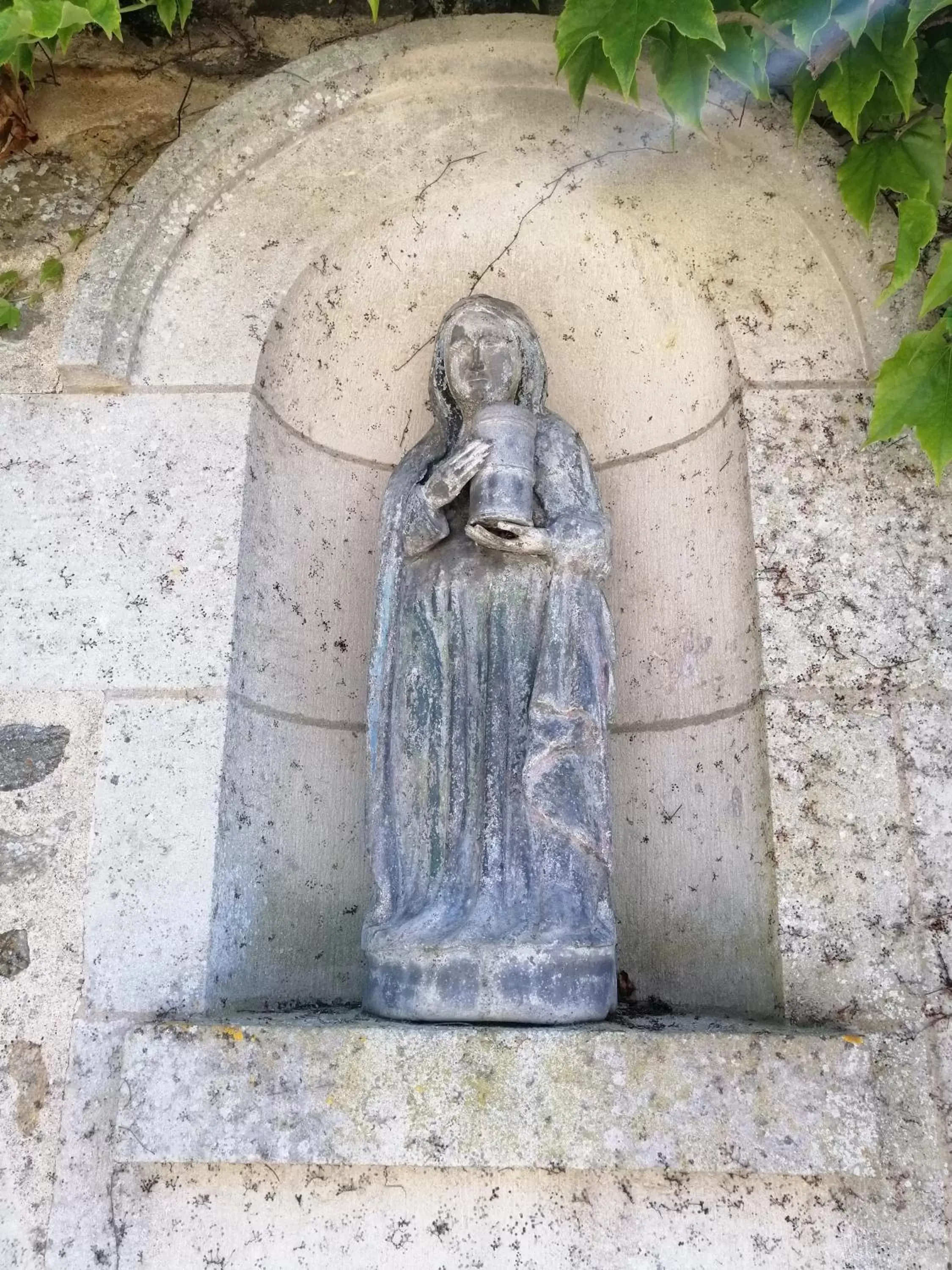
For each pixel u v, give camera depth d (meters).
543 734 2.20
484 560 2.34
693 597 2.61
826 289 2.53
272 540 2.60
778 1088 1.92
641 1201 1.98
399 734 2.33
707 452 2.64
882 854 2.17
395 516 2.46
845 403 2.44
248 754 2.43
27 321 2.65
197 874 2.25
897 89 2.31
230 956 2.30
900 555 2.33
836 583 2.33
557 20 2.60
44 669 2.38
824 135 2.57
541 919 2.10
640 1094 1.92
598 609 2.33
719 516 2.56
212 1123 1.95
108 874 2.25
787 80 2.57
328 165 2.72
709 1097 1.92
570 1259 1.96
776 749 2.24
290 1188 2.02
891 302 2.47
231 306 2.61
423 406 2.94
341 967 2.56
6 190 2.78
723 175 2.63
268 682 2.52
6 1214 2.09
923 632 2.29
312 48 2.94
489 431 2.29
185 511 2.46
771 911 2.20
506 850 2.17
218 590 2.41
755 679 2.35
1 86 2.75
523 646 2.29
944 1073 2.05
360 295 2.83
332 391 2.82
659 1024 2.14
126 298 2.56
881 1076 2.05
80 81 2.88
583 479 2.45
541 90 2.72
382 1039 1.96
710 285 2.59
